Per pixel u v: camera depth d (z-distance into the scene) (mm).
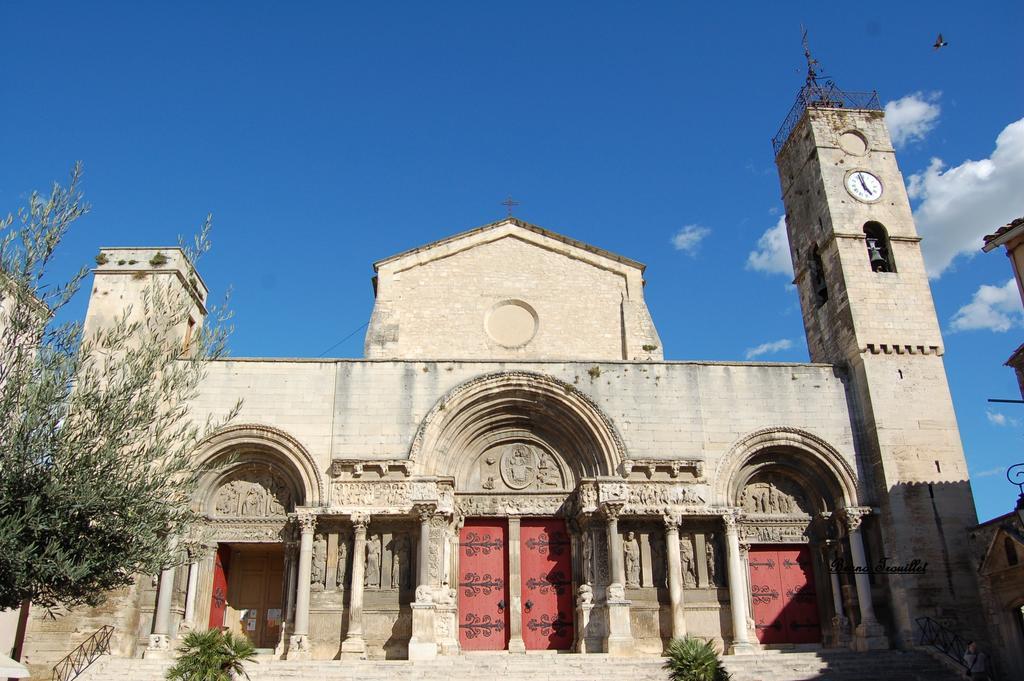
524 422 31344
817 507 31016
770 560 30766
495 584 29828
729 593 29031
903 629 27922
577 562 29797
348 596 28250
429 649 26766
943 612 27922
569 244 35000
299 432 29453
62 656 25625
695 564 29609
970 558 28656
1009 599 26703
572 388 30469
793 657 26234
